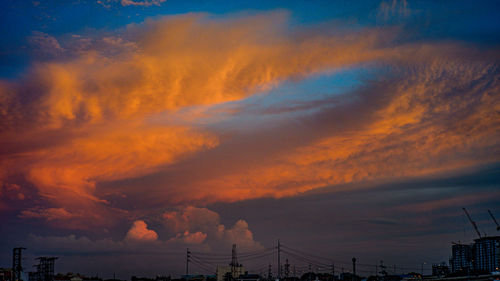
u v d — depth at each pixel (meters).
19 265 188.75
